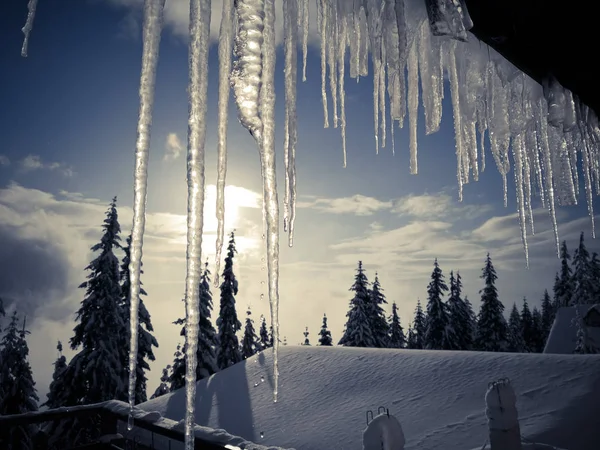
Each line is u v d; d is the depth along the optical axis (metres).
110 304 21.16
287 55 1.75
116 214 22.20
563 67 1.71
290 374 19.97
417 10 1.72
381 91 2.88
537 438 9.97
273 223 1.43
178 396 20.23
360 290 37.72
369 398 16.05
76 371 20.12
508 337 39.16
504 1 1.39
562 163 3.10
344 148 2.51
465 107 2.62
